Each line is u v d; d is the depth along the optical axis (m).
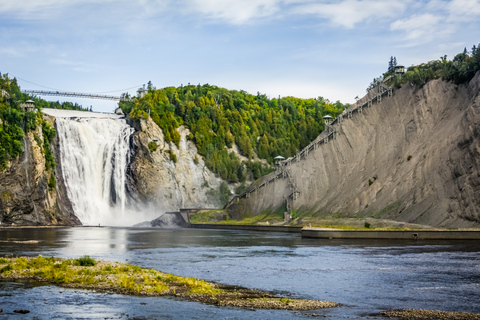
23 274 56.69
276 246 95.25
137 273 56.97
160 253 83.25
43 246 95.19
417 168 134.38
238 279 56.53
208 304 43.56
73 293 47.56
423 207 121.69
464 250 82.62
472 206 111.25
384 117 172.75
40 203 196.38
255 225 161.75
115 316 39.56
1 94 199.00
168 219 195.75
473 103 131.12
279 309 41.94
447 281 54.22
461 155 122.25
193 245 99.38
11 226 184.25
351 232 111.31
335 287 51.47
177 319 38.75
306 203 170.75
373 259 72.19
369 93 188.12
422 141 148.50
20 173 191.38
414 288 50.56
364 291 49.31
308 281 55.00
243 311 41.19
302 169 182.00
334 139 179.88
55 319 38.66
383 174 147.62
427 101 159.12
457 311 41.22
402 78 180.25
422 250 83.25
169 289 49.03
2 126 191.62
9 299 45.03
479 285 51.91
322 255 78.44
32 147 197.50
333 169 173.00
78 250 87.56
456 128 134.12
